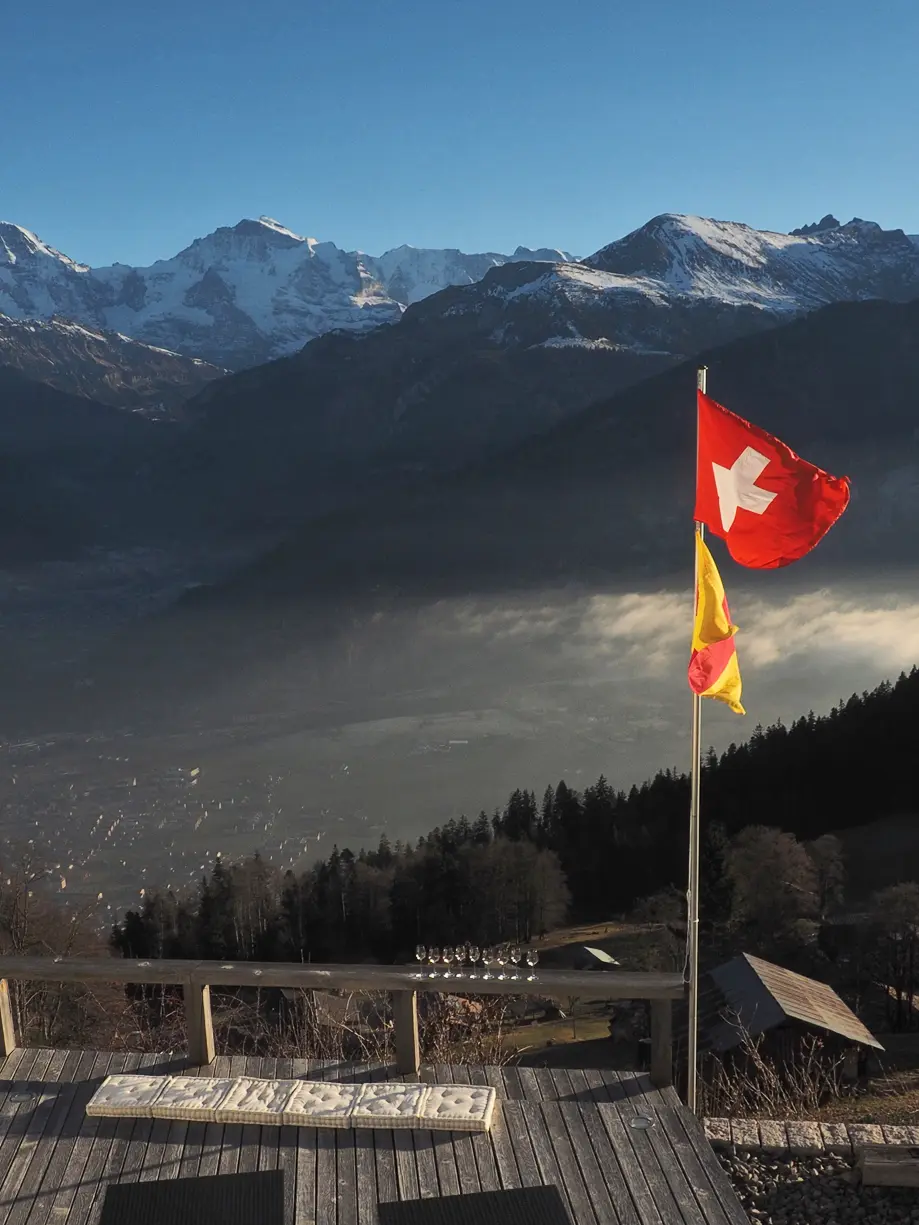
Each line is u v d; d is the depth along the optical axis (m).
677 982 6.47
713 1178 5.61
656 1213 5.34
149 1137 6.00
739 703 7.91
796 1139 6.54
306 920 58.44
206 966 6.72
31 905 22.80
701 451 8.09
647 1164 5.73
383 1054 10.48
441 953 6.84
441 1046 10.62
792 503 7.80
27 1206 5.44
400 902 59.94
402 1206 5.39
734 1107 10.20
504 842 64.62
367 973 6.64
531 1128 6.06
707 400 8.05
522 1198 5.45
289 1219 5.32
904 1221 5.88
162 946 57.94
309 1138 5.97
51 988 14.56
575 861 71.81
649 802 76.69
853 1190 6.16
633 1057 23.56
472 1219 5.30
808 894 48.25
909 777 74.88
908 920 36.53
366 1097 6.24
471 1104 6.15
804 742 80.69
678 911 52.00
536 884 60.31
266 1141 5.95
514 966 6.69
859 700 86.06
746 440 7.91
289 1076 6.66
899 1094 12.47
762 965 23.89
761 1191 6.16
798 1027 20.53
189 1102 6.20
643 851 70.56
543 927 60.25
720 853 51.03
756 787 76.50
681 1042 21.62
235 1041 10.98
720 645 7.93
